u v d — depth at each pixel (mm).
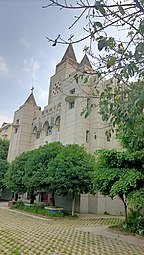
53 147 17172
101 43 2393
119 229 9430
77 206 18250
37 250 5965
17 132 29766
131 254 5957
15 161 20156
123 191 8250
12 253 5551
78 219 13859
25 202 20406
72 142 20016
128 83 2969
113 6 2174
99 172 9422
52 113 25266
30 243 6742
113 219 14328
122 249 6465
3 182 23047
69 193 15938
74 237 8023
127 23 2334
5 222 11289
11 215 14531
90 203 18531
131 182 8000
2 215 14328
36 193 17906
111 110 2941
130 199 8055
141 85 2723
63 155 14656
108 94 3172
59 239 7555
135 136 4234
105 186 9203
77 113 20359
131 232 8789
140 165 8945
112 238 8016
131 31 2512
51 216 14242
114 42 2596
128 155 8711
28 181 16422
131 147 8688
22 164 19391
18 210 17547
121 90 3125
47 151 16781
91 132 19688
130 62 2459
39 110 30609
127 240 7730
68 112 21766
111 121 3131
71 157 14398
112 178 8773
